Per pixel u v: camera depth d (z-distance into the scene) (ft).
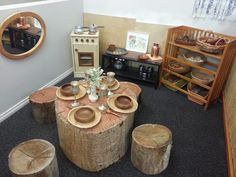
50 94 7.27
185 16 9.06
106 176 5.66
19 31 7.09
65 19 9.46
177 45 8.63
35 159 4.81
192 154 6.49
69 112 5.57
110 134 5.31
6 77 7.16
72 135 5.32
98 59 10.13
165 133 5.71
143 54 9.93
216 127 7.68
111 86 6.79
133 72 10.44
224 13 8.27
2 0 8.77
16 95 7.76
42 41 8.16
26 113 7.79
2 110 7.32
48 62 9.05
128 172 5.79
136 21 9.95
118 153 5.98
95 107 5.90
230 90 8.18
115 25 10.43
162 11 9.36
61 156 6.18
